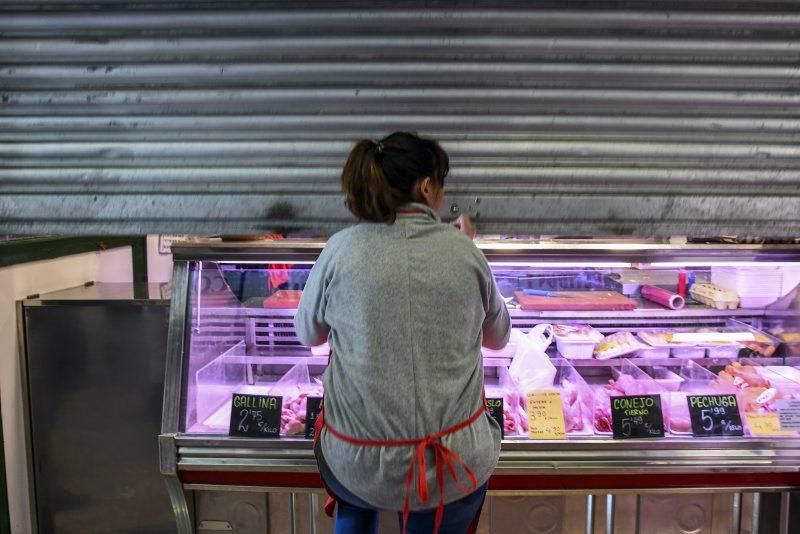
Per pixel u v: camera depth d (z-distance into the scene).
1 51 1.52
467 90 1.54
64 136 1.58
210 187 1.60
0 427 2.71
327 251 1.54
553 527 2.38
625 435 2.14
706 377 2.35
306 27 1.50
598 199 1.60
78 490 2.89
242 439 2.14
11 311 2.77
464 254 1.48
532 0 1.47
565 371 2.42
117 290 3.05
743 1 1.48
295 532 2.39
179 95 1.55
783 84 1.55
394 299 1.43
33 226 1.63
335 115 1.56
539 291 2.52
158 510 2.89
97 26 1.50
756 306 2.46
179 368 2.20
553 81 1.54
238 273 2.47
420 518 1.59
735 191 1.60
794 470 2.12
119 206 1.61
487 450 1.53
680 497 2.33
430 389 1.43
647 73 1.53
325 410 1.57
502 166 1.58
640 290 2.57
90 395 2.82
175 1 1.49
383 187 1.45
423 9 1.48
